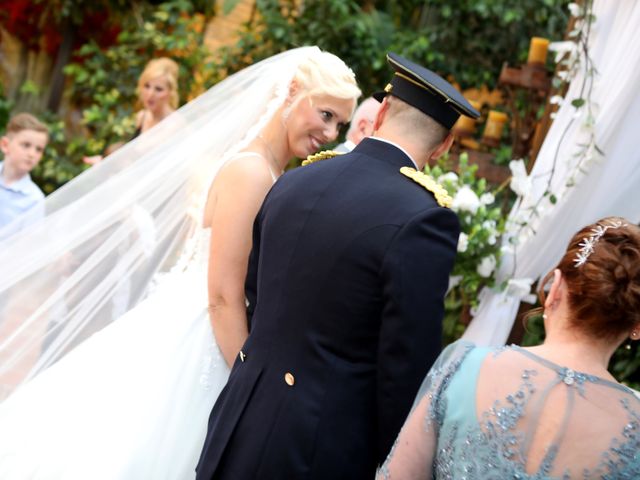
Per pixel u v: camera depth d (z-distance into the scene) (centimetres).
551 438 154
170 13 753
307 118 253
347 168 212
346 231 200
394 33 683
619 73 335
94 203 285
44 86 809
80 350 264
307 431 199
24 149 419
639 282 159
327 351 202
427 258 194
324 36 670
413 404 178
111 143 737
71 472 244
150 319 263
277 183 226
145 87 485
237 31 712
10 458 246
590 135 337
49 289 282
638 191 339
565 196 342
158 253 284
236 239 243
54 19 790
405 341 190
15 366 276
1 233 288
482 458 157
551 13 636
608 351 164
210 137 279
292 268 207
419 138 214
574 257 166
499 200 502
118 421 249
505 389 160
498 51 654
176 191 282
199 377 253
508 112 644
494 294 365
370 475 203
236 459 209
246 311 246
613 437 153
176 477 249
